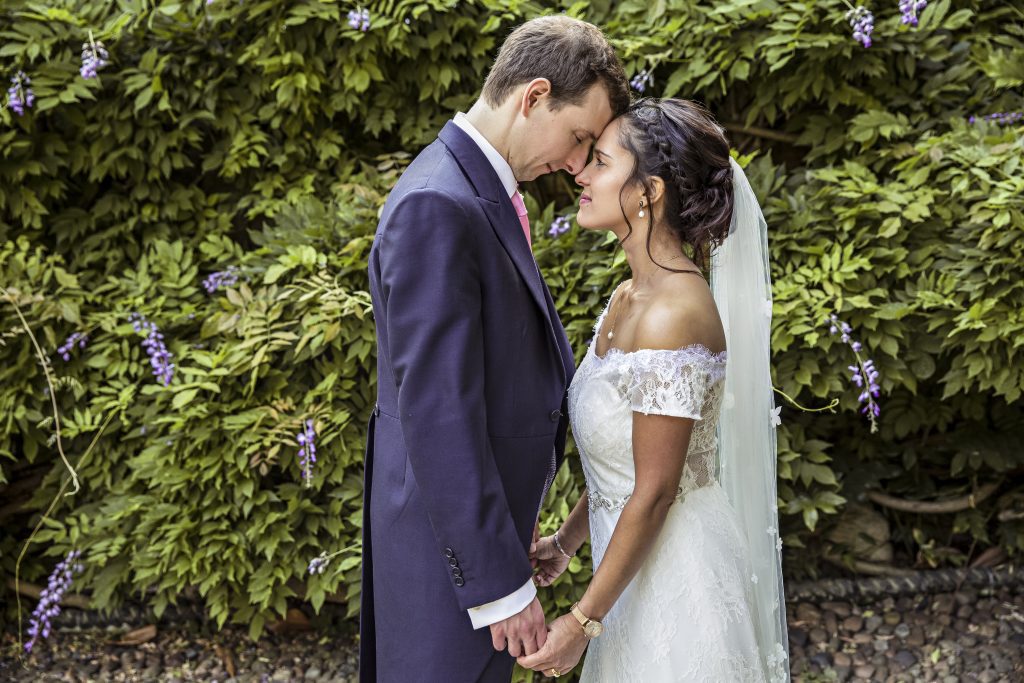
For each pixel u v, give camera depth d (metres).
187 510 2.94
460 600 1.67
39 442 3.27
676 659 1.78
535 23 1.81
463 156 1.75
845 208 3.03
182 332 3.24
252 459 2.87
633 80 3.24
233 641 3.25
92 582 3.18
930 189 3.00
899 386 3.26
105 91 3.37
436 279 1.62
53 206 3.49
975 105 3.27
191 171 3.58
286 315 3.08
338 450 2.96
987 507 3.44
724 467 2.07
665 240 1.79
